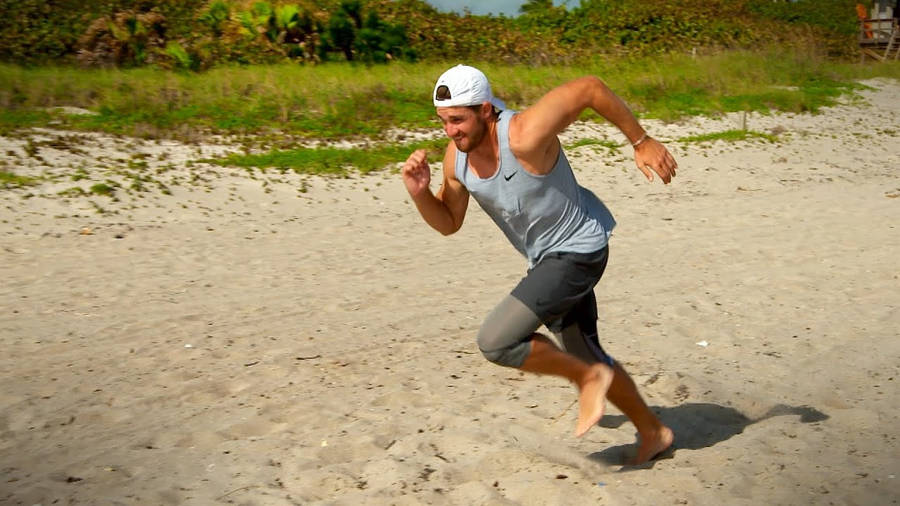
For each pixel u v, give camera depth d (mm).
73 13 21938
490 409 4875
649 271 8516
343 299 7637
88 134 13547
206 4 23281
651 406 4879
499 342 3660
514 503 3678
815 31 32594
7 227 10039
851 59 29391
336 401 5020
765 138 16812
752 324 6578
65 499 3773
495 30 26047
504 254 9641
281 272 8711
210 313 7164
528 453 4168
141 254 9328
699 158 15445
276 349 6109
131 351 6098
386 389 5215
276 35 21094
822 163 15672
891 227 10398
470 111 3504
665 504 3588
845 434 4316
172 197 11664
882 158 16344
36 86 15414
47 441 4527
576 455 4160
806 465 3930
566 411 4828
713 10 31703
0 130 13055
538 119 3463
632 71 21625
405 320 6902
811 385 5164
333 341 6309
